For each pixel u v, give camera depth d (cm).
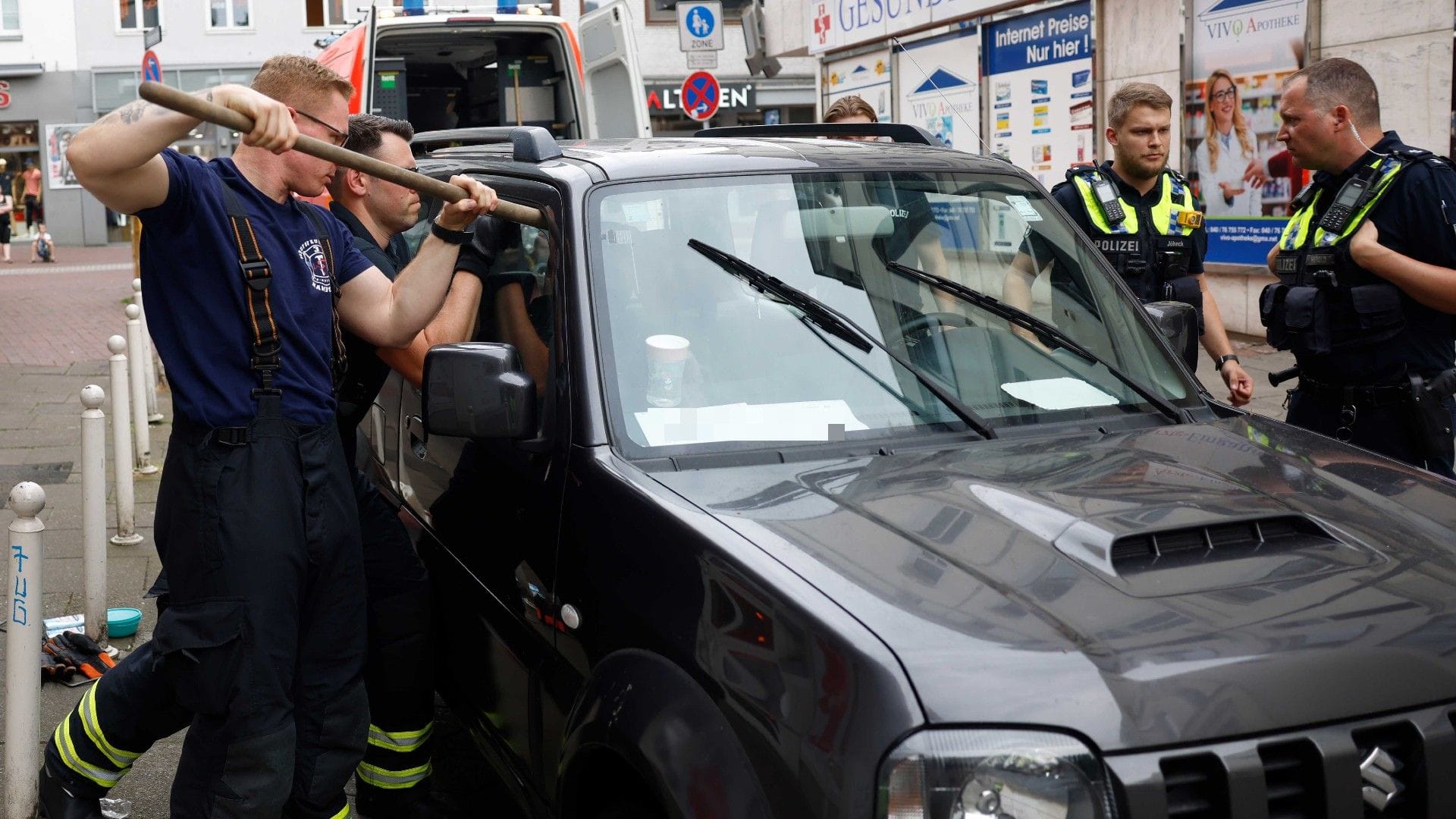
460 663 366
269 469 303
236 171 309
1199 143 1228
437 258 328
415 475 404
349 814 369
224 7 3453
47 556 675
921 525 248
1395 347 420
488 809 414
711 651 234
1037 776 196
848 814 201
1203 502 258
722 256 323
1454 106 973
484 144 542
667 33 3094
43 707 478
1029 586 225
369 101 1033
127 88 3506
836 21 1841
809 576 229
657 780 231
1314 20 1084
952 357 325
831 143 388
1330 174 437
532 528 307
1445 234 404
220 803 306
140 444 867
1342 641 215
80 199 3584
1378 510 266
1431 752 209
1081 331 353
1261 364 1066
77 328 1650
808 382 309
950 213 355
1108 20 1321
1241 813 199
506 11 1097
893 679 204
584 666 276
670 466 285
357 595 333
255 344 301
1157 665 206
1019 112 1475
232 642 300
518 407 295
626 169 337
